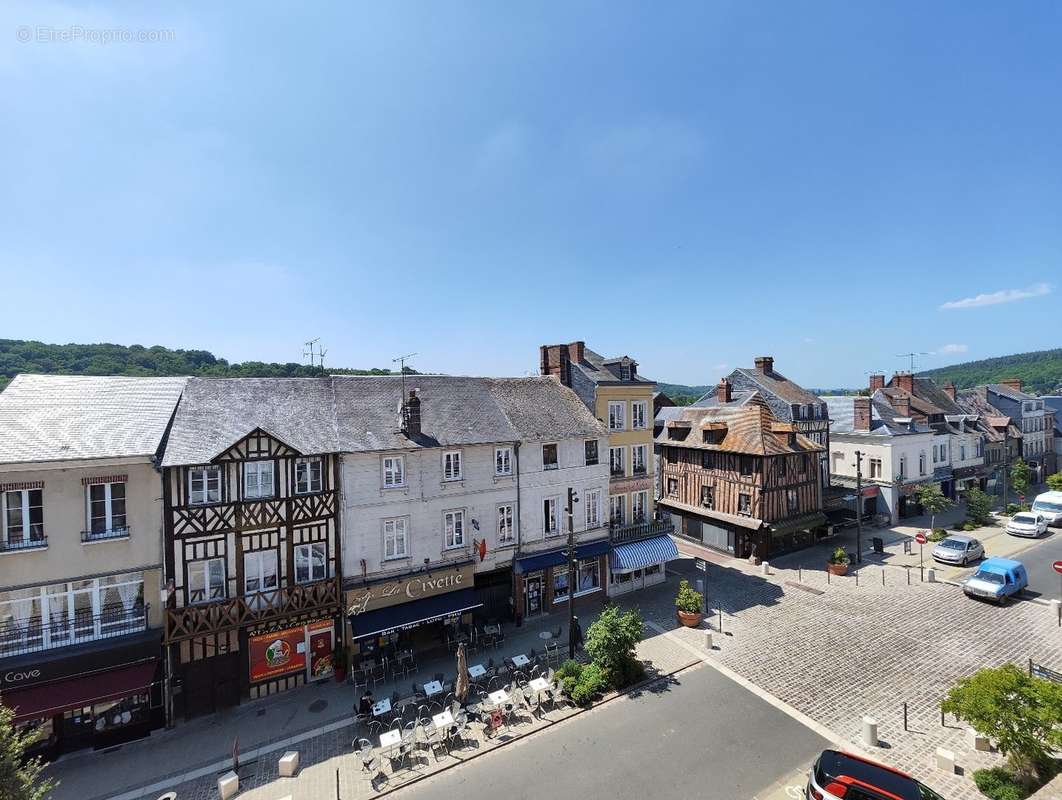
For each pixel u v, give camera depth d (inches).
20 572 576.7
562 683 697.0
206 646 672.4
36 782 553.9
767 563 1192.8
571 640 786.8
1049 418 2279.8
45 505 589.6
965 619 898.7
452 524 863.1
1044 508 1566.2
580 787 528.1
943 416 1766.7
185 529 656.4
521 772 554.3
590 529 1034.7
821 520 1322.6
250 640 705.6
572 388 1148.5
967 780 519.5
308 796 530.0
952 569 1151.6
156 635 624.7
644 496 1157.1
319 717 666.2
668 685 714.8
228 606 662.5
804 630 871.7
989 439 1899.6
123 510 630.5
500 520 917.8
